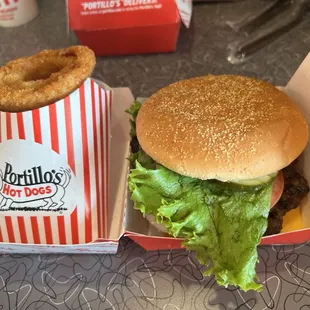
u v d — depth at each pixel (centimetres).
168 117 24
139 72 36
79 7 33
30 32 41
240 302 22
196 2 41
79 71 25
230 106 23
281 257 24
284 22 38
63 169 24
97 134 25
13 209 24
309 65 25
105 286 23
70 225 24
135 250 25
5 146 24
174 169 22
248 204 22
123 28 35
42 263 25
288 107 23
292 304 22
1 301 23
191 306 22
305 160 25
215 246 22
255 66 35
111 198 27
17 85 25
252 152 21
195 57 37
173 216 22
